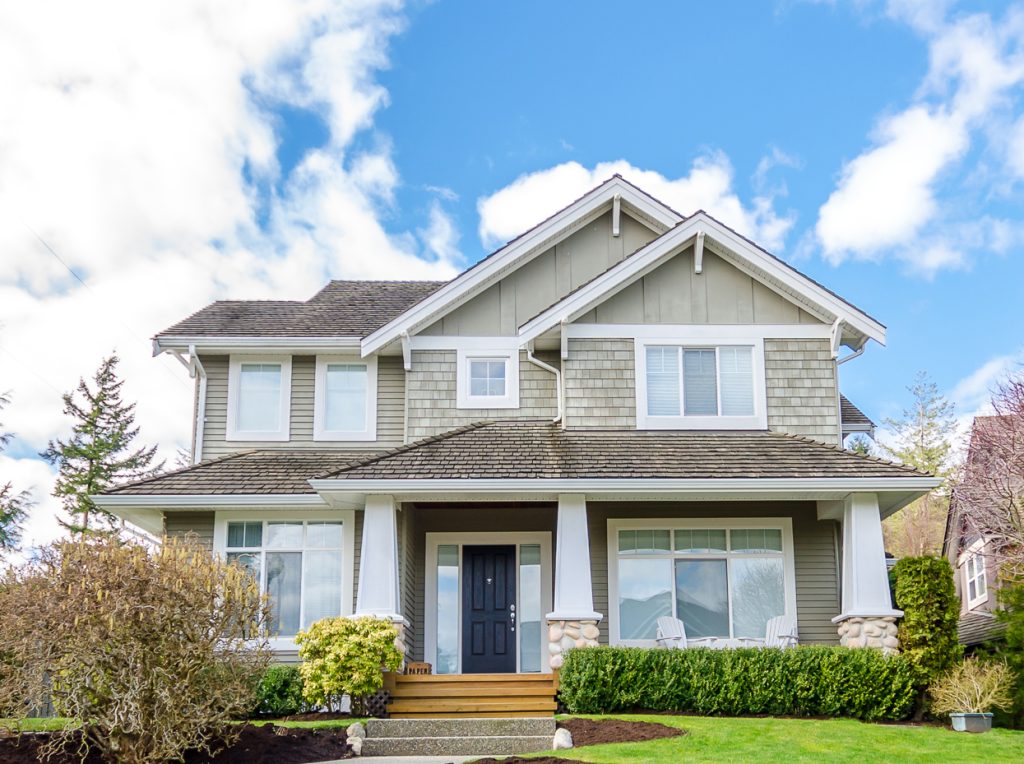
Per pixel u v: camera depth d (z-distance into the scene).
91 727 12.29
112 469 42.22
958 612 16.22
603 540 18.56
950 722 15.40
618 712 15.53
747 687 15.48
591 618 16.42
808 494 17.11
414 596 19.38
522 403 20.14
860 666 15.61
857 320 18.88
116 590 11.80
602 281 18.94
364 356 20.58
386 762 12.76
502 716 15.98
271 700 16.02
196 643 12.16
